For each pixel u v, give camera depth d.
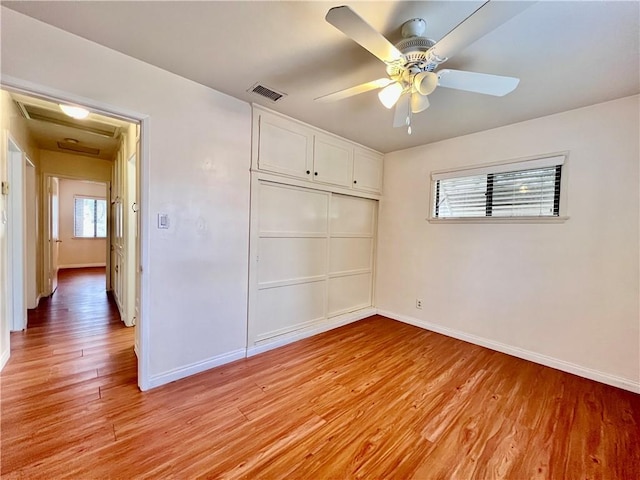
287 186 3.06
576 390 2.27
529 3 1.10
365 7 1.44
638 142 2.25
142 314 2.11
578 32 1.56
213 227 2.44
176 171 2.21
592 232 2.46
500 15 1.18
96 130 3.62
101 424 1.75
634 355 2.28
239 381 2.29
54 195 5.55
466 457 1.58
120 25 1.63
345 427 1.79
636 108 2.26
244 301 2.70
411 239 3.77
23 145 3.27
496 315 3.01
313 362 2.65
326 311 3.58
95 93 1.82
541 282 2.73
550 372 2.55
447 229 3.41
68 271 7.27
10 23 1.55
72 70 1.73
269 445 1.63
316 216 3.38
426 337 3.32
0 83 1.54
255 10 1.48
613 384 2.35
